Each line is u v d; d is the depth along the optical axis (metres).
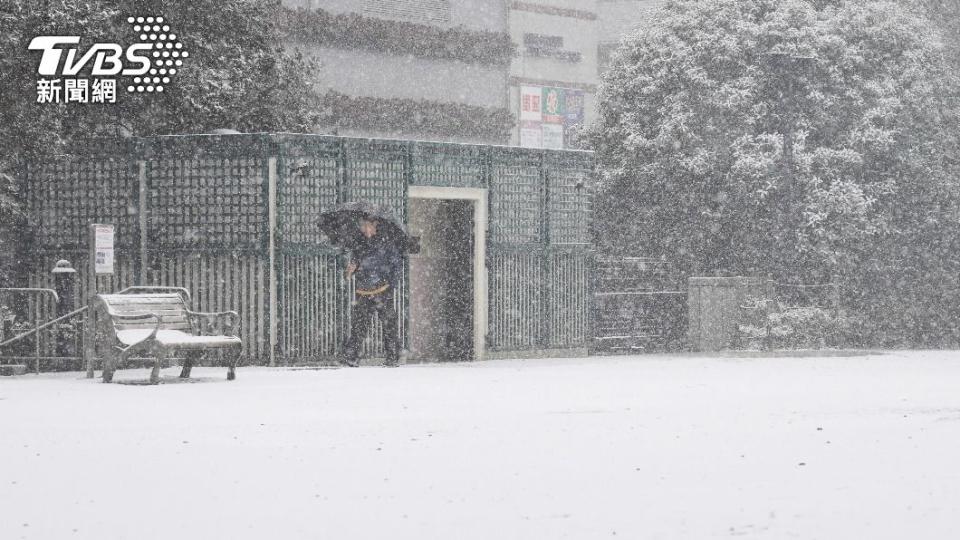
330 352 42.03
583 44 119.44
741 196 62.38
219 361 41.69
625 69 68.00
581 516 14.69
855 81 64.25
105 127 47.75
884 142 62.47
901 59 65.06
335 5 100.69
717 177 63.81
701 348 57.22
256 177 41.41
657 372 37.34
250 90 51.69
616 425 23.33
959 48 75.12
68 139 44.59
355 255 40.81
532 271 47.88
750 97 63.22
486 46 110.12
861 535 13.45
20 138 43.25
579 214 49.00
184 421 24.12
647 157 65.94
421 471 18.03
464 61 109.12
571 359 46.72
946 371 37.88
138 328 33.91
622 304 56.88
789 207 56.12
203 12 50.81
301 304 41.53
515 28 114.31
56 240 43.53
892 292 65.06
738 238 63.16
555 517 14.65
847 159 61.34
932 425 23.12
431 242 46.75
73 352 42.94
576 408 26.45
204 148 41.88
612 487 16.61
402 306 43.97
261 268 41.25
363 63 101.94
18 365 41.53
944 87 66.75
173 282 42.31
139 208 42.53
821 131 63.91
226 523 14.49
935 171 66.12
